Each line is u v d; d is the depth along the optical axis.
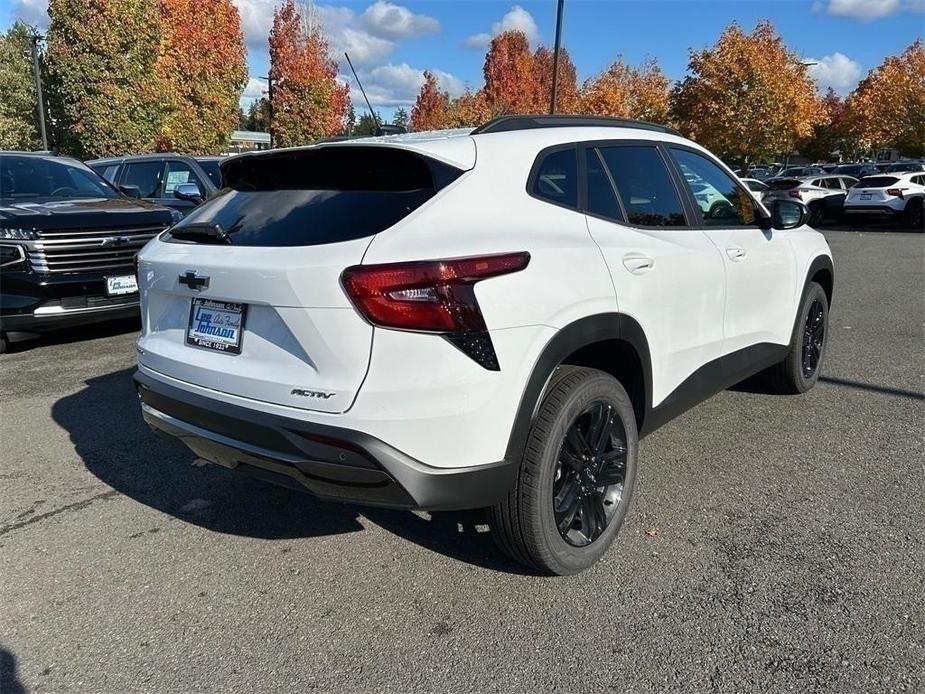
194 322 2.75
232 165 3.00
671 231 3.35
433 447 2.32
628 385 3.12
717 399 4.92
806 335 4.87
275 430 2.40
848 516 3.27
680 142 3.75
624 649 2.41
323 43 28.58
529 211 2.65
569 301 2.57
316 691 2.25
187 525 3.33
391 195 2.49
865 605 2.61
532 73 39.41
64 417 4.75
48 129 27.58
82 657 2.43
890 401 4.85
